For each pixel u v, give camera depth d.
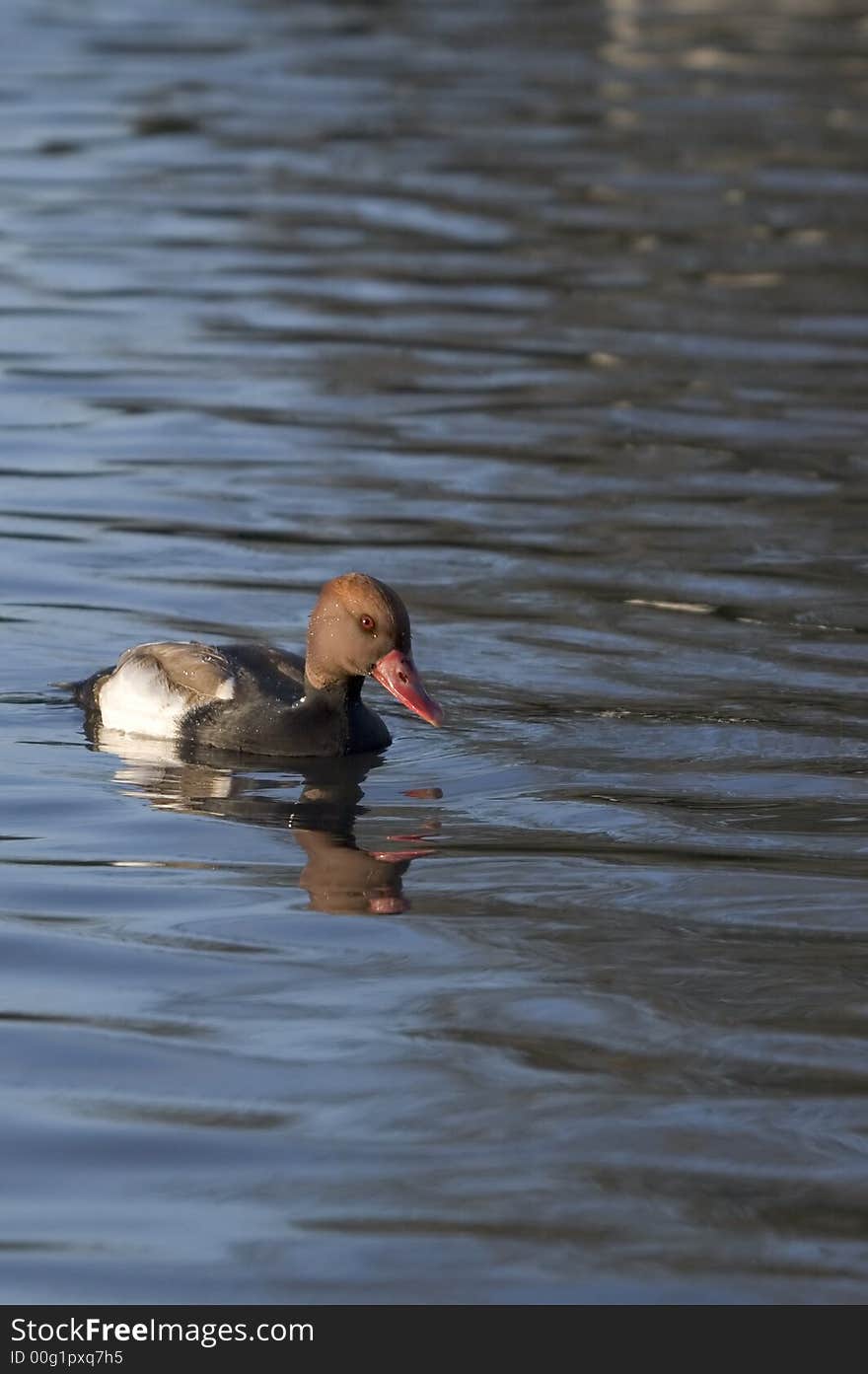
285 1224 7.67
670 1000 9.58
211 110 39.09
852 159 35.28
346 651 13.14
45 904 10.69
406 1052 9.02
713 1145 8.25
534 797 12.45
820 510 18.88
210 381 23.06
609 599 16.42
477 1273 7.41
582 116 39.06
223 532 18.06
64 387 22.69
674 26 51.72
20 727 13.57
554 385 23.09
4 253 28.62
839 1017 9.41
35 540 17.69
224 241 29.61
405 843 11.66
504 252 29.19
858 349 24.69
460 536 18.03
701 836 11.77
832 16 53.38
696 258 28.95
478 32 50.28
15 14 51.56
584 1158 8.15
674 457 20.55
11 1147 8.16
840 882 11.08
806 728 13.65
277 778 12.76
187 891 10.90
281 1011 9.43
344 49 47.03
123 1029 9.21
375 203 31.89
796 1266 7.46
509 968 9.94
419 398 22.59
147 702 13.59
